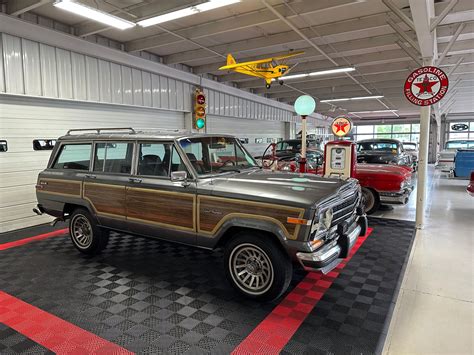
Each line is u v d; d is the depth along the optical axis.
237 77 10.98
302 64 10.09
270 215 2.92
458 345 2.49
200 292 3.37
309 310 3.00
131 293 3.35
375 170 6.48
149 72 8.59
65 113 6.70
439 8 5.87
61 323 2.81
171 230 3.53
